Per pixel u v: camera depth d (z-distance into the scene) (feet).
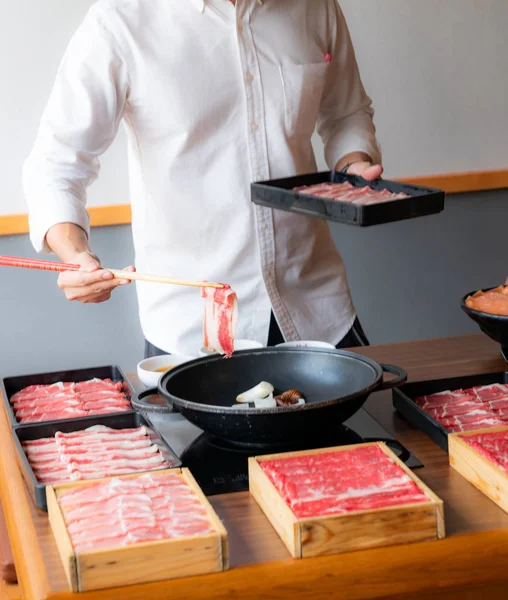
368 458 4.49
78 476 4.56
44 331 10.88
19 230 10.37
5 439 5.33
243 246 7.27
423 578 3.87
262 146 7.19
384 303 12.16
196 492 4.18
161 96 6.84
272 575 3.73
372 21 11.06
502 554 3.94
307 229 7.55
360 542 3.86
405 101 11.45
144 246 7.48
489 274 12.54
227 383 5.50
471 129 11.82
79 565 3.57
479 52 11.56
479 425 5.08
